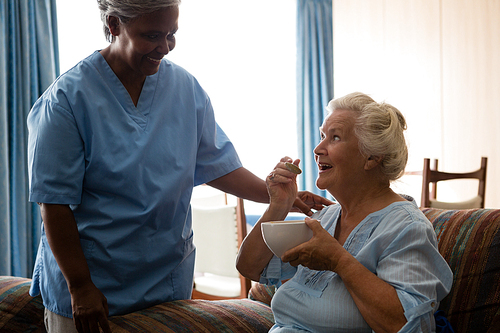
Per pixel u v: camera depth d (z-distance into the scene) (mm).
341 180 1024
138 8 1004
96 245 1133
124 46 1102
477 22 5293
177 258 1265
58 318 1147
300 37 4695
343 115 1019
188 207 1290
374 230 969
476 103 5293
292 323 1014
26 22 3291
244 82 4652
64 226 1073
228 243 2182
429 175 2787
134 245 1164
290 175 1124
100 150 1133
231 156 1419
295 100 4824
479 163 5309
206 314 1183
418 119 5121
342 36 4895
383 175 1020
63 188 1080
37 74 3369
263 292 1483
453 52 5246
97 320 1040
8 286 1430
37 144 1088
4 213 3096
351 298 933
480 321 951
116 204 1151
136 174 1152
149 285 1204
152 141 1204
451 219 1108
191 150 1284
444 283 895
